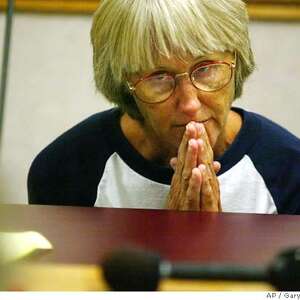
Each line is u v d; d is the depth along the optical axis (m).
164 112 2.37
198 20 2.22
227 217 2.14
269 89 4.71
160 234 1.87
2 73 1.63
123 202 2.60
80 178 2.69
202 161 2.35
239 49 2.36
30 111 4.81
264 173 2.58
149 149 2.61
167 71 2.30
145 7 2.23
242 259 1.58
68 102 4.81
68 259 1.55
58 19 4.70
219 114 2.39
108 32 2.35
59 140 2.81
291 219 2.12
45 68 4.77
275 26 4.63
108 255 1.16
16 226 1.86
